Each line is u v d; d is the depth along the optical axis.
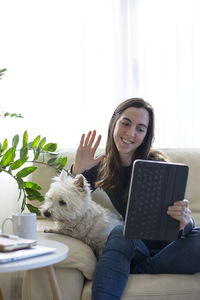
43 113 2.71
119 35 2.79
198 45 2.80
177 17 2.80
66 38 2.73
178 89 2.79
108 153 1.95
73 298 1.53
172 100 2.80
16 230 1.41
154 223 1.45
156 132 2.79
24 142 1.95
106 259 1.53
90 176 2.00
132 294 1.52
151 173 1.42
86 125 2.75
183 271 1.67
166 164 1.43
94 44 2.77
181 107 2.80
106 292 1.44
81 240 1.81
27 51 2.69
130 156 1.93
